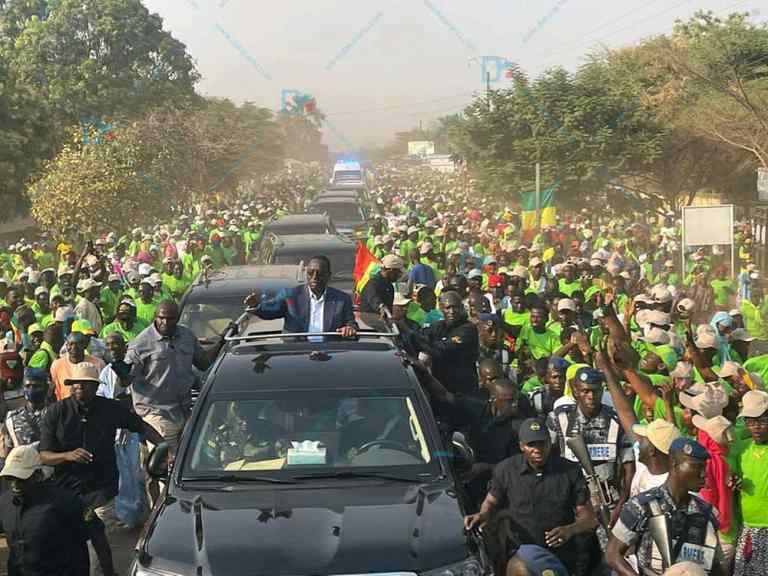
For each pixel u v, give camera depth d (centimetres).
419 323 1285
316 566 543
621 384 866
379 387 680
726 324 1137
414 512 591
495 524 643
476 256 2105
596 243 2584
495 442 786
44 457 754
